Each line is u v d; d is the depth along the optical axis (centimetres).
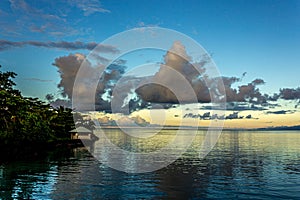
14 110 5706
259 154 6738
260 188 3122
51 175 3703
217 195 2825
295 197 2784
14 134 5622
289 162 5266
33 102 7444
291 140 13612
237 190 3023
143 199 2659
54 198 2636
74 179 3447
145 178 3550
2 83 5994
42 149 6819
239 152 7194
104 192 2861
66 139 8475
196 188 3086
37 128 6494
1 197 2647
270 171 4225
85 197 2681
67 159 5375
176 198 2709
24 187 3022
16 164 4694
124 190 2947
